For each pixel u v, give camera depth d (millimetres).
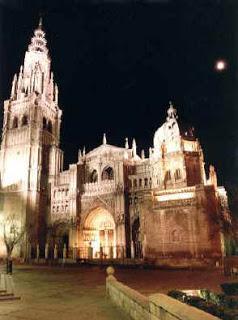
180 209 54312
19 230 71312
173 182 62469
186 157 63469
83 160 78750
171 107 70000
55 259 62812
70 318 12648
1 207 76188
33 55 91375
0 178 78875
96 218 74688
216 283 26297
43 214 76875
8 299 17781
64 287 24516
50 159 82188
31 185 76062
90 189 74938
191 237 51969
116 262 56438
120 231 67312
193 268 46406
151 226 55844
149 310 9695
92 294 20250
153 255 53906
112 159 74938
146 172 71625
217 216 49250
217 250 49094
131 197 71125
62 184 79375
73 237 71625
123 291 14352
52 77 93438
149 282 28656
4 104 85188
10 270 37250
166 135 67125
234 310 10164
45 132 84062
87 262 58938
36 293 20906
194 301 11891
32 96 82750
